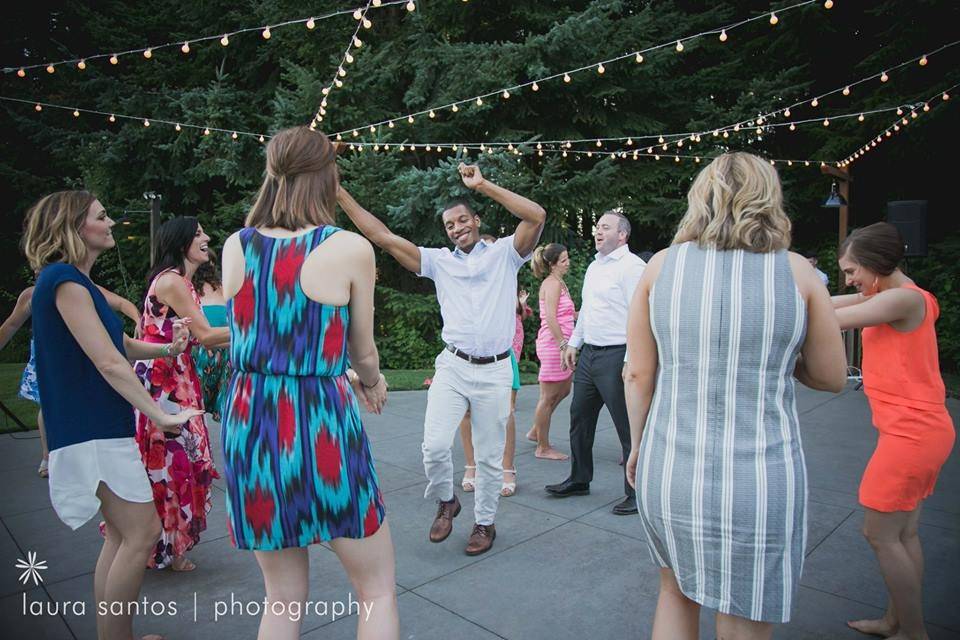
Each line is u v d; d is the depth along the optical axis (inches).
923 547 125.0
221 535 133.8
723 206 59.4
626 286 142.9
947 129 446.9
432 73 424.2
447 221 123.3
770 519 54.9
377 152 415.2
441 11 446.9
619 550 123.2
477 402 121.3
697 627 64.2
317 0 416.2
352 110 410.3
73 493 76.0
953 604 101.7
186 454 115.0
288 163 65.2
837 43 499.2
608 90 426.0
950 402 299.3
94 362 75.0
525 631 94.0
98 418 77.7
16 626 96.0
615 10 418.0
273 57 482.9
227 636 93.4
